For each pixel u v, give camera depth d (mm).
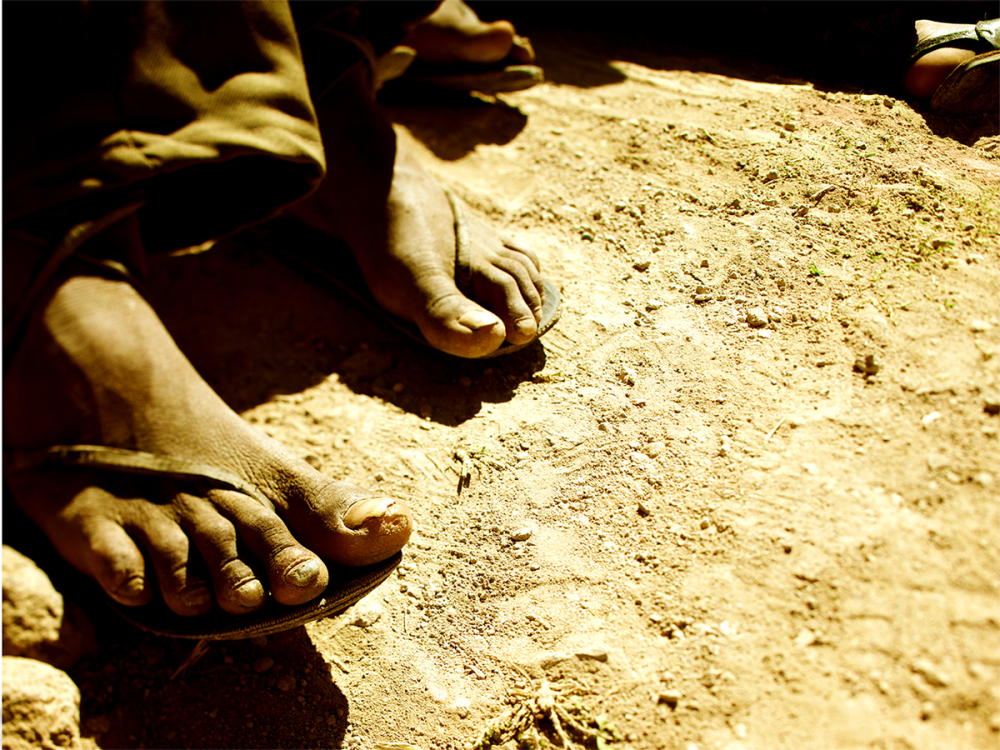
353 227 433
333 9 412
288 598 320
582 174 499
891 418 334
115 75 327
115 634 339
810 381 356
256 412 426
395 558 339
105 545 318
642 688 301
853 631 290
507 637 327
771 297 391
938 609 287
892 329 359
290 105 369
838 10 495
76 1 317
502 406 401
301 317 474
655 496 344
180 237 410
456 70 576
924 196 405
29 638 312
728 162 467
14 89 317
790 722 281
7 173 320
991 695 270
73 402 324
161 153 335
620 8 642
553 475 366
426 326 406
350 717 323
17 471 330
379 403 421
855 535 308
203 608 323
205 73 346
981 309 356
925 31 457
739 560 316
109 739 313
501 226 481
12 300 323
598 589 328
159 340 339
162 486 329
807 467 329
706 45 607
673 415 366
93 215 327
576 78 587
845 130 454
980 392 331
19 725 296
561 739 301
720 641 301
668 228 447
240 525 328
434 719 317
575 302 431
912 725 271
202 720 322
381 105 589
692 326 395
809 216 416
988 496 306
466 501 370
